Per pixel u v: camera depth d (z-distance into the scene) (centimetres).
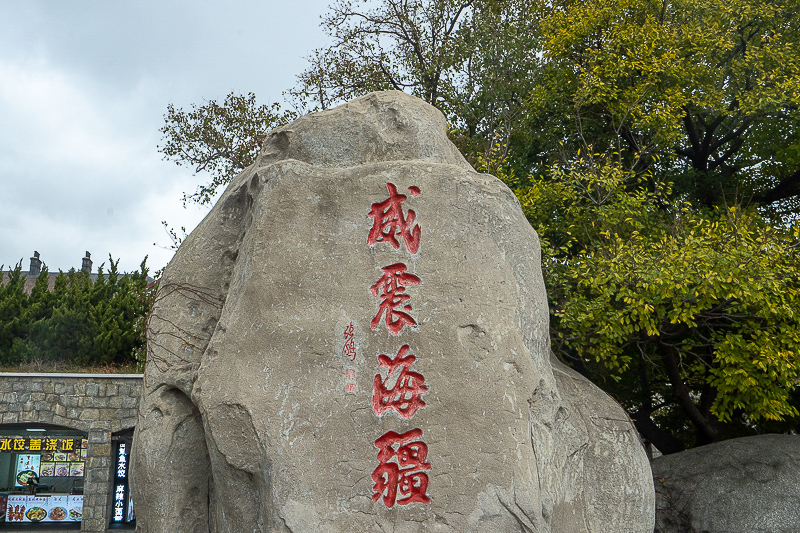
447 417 380
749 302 636
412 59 1199
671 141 826
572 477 471
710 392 818
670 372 783
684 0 812
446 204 418
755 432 895
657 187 796
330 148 464
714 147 935
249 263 410
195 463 443
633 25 819
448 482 371
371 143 461
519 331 409
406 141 462
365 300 399
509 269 422
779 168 936
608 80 854
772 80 793
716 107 818
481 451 377
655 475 657
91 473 1046
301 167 425
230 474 384
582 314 661
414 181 420
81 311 1375
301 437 373
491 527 367
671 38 803
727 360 661
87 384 1062
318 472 368
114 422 1056
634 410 914
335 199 416
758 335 668
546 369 433
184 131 1245
